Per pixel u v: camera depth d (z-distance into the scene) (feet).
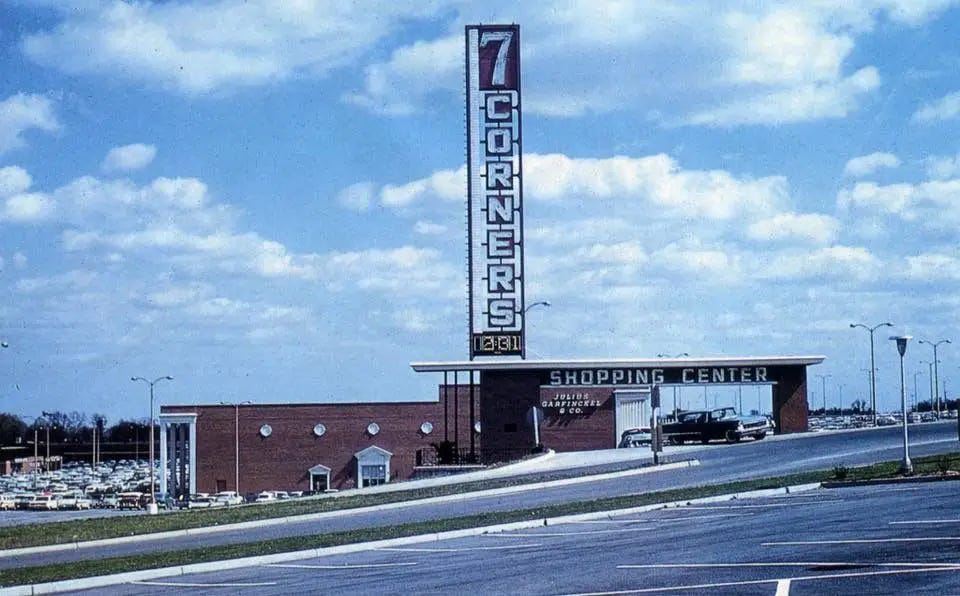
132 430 599.16
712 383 198.08
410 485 160.66
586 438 227.61
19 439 570.05
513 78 199.82
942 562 52.06
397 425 266.77
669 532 75.31
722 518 82.64
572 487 128.57
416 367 194.70
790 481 108.17
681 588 49.37
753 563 56.08
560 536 78.64
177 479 269.85
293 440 266.16
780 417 199.62
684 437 197.16
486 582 55.98
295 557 75.72
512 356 196.75
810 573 51.37
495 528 86.58
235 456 265.54
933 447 143.23
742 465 140.46
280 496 247.09
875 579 48.42
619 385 195.72
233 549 80.18
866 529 67.67
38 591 65.05
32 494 309.42
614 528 81.82
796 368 199.82
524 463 172.96
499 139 199.31
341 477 265.75
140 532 105.60
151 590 62.34
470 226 198.59
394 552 75.92
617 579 53.72
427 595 52.60
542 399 228.43
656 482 125.49
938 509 76.54
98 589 65.21
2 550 95.35
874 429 204.03
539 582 54.60
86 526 120.47
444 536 83.97
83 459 588.91
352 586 58.08
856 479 105.91
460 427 266.57
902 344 109.81
